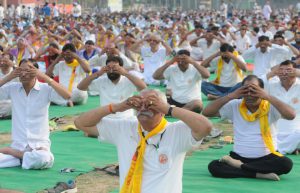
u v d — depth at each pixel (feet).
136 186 16.47
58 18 127.24
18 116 26.58
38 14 149.59
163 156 16.46
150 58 56.59
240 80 45.37
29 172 25.98
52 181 24.57
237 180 24.47
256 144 24.31
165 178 16.49
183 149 16.51
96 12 191.72
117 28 106.73
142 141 16.61
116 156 29.27
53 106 44.98
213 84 46.01
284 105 22.75
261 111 23.86
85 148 30.94
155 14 157.17
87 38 77.71
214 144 31.86
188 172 25.84
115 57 32.71
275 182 24.20
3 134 35.22
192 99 39.99
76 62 44.47
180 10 206.28
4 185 23.85
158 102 16.11
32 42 69.62
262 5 229.86
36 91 26.30
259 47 49.08
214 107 23.59
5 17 136.05
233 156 24.98
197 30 67.77
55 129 36.32
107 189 23.52
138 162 16.55
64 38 65.87
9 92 26.63
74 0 185.68
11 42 77.15
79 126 17.20
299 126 29.43
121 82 32.96
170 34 77.56
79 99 45.09
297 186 23.66
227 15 177.06
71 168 26.48
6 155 26.76
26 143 26.53
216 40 60.59
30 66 25.86
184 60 39.47
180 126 16.43
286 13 181.78
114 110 16.72
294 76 28.55
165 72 40.40
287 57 49.19
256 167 24.31
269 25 92.63
